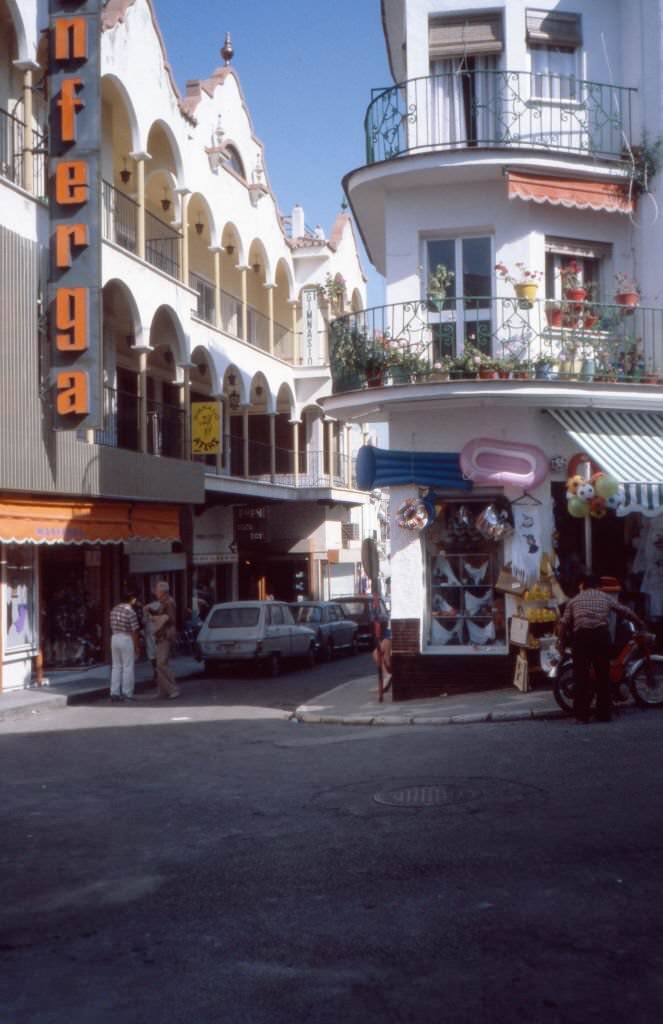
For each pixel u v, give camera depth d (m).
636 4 17.58
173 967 5.53
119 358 27.97
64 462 20.58
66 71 20.19
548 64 17.83
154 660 22.23
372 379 16.97
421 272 17.59
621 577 17.06
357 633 32.22
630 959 5.36
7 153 20.55
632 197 17.44
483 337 16.94
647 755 10.54
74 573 24.41
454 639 16.91
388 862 7.28
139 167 24.91
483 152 16.59
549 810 8.53
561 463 16.48
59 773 11.84
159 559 27.97
